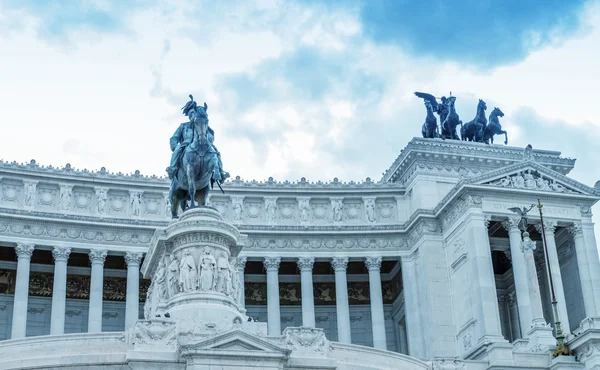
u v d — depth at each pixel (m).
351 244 81.12
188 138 50.19
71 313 80.00
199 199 50.28
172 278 45.75
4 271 79.19
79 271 81.25
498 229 80.44
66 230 76.25
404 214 82.88
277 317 78.00
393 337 85.25
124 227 77.31
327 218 82.69
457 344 74.44
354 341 85.00
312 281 80.62
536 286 58.84
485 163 82.81
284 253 80.25
